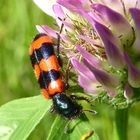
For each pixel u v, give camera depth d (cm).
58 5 7
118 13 6
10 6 12
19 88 12
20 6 12
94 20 6
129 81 6
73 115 7
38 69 7
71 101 7
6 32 12
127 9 7
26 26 11
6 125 8
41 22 11
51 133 7
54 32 7
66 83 7
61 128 7
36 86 12
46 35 7
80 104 7
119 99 7
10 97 12
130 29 6
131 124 10
